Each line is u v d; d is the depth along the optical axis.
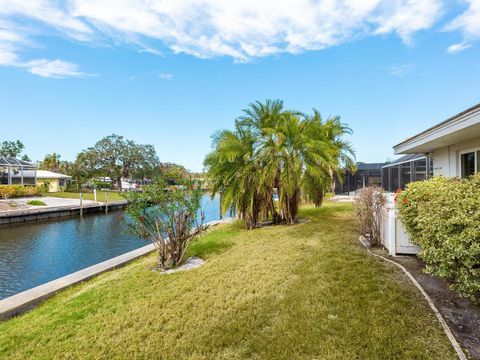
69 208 20.98
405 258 4.66
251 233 8.09
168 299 3.75
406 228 4.20
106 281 4.86
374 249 5.32
